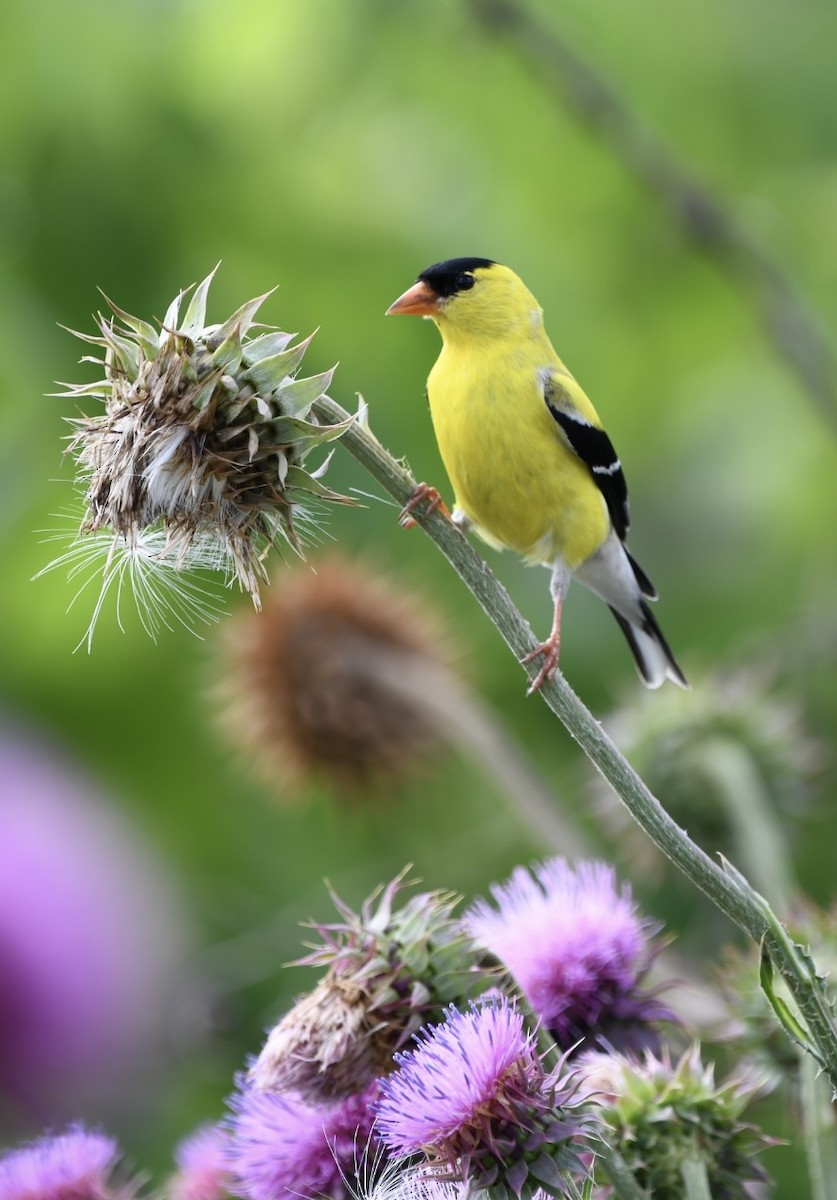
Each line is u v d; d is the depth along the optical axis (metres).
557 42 11.73
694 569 12.23
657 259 13.11
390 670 10.33
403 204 11.98
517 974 5.09
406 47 12.57
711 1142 4.95
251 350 4.83
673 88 13.38
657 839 4.46
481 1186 4.15
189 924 9.61
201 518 4.82
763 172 13.55
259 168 11.14
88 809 8.56
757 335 12.80
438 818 11.45
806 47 13.30
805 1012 4.16
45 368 10.38
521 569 11.22
